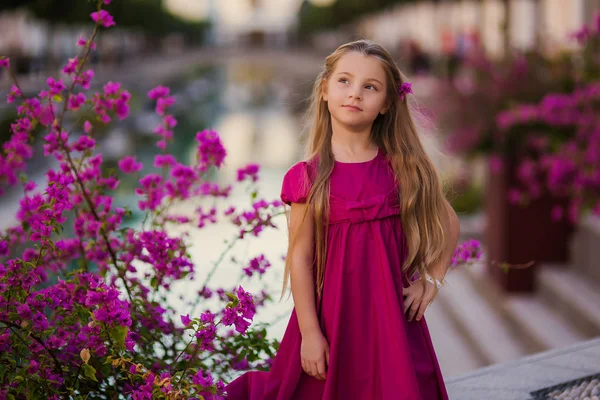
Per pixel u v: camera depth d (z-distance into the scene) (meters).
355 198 2.17
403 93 2.29
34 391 2.25
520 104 6.64
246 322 2.26
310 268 2.21
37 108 2.92
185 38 101.69
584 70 6.54
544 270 6.67
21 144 3.06
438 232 2.27
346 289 2.16
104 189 3.10
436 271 2.32
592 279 6.32
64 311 2.41
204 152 3.16
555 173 5.96
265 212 3.04
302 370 2.25
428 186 2.27
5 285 2.37
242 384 2.43
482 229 9.17
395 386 2.09
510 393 2.87
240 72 47.44
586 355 3.24
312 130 2.35
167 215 3.24
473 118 6.81
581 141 6.17
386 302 2.14
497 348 6.14
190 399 2.24
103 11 2.91
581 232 6.52
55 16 33.44
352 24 58.62
